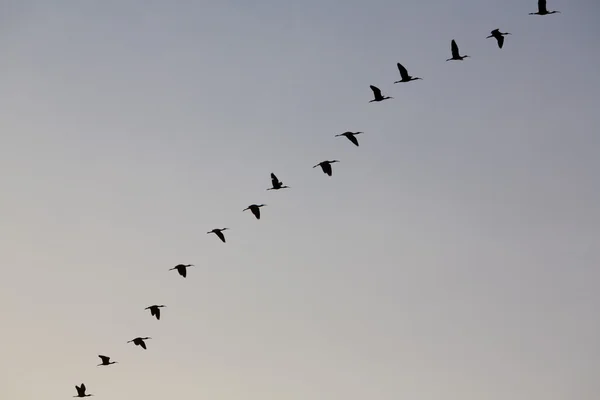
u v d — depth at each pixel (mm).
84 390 79125
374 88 70125
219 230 76750
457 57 68812
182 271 77312
